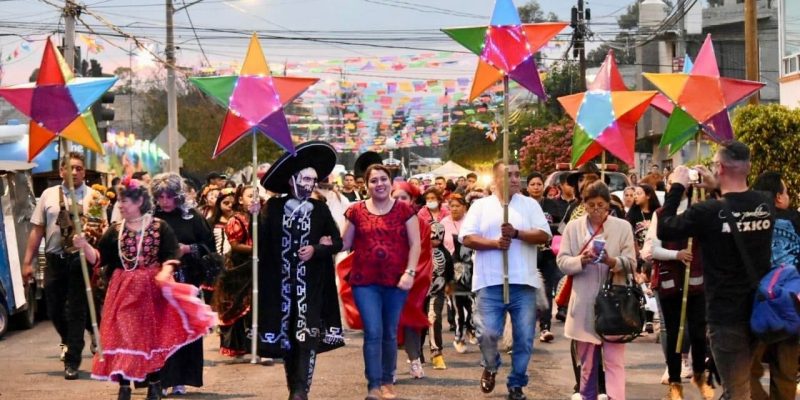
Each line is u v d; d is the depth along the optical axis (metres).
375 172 11.12
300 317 10.45
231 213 15.07
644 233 13.10
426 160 78.25
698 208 8.38
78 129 11.95
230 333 14.20
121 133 36.06
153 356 10.15
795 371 8.75
